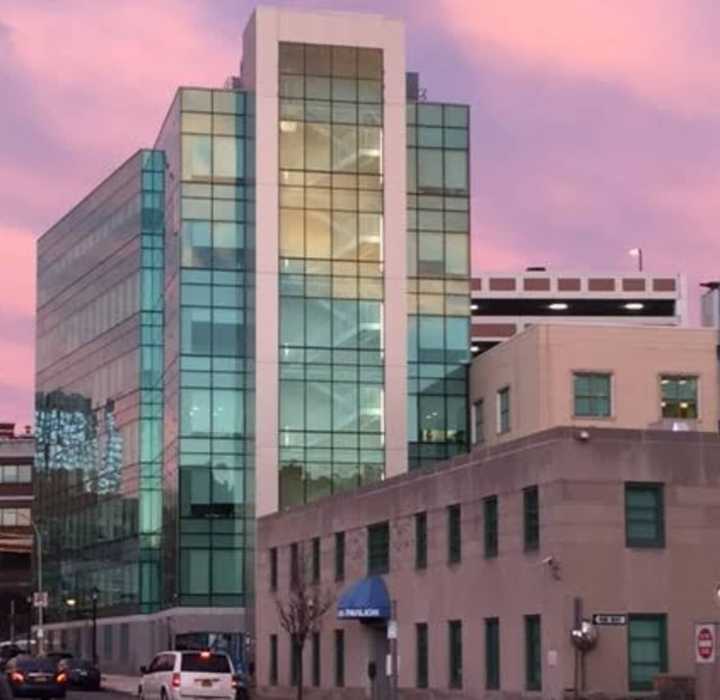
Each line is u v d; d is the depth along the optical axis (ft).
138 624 309.22
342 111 282.36
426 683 160.97
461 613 152.97
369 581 173.37
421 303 280.51
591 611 130.93
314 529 196.24
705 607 133.18
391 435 274.57
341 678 184.65
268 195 277.23
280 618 200.95
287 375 273.33
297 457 271.49
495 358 241.14
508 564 142.61
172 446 286.05
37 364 411.75
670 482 134.41
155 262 314.96
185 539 274.57
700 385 215.31
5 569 506.48
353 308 277.64
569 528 131.95
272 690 207.10
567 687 129.59
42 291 408.46
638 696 129.49
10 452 516.32
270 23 281.54
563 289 411.13
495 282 410.31
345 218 279.90
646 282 412.77
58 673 202.39
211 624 272.92
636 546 132.77
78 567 363.56
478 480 150.41
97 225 352.08
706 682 109.29
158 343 313.53
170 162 296.10
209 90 284.00
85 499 358.23
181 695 154.20
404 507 168.76
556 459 133.39
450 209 284.20
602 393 213.46
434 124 286.05
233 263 281.13
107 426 338.95
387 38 285.64
